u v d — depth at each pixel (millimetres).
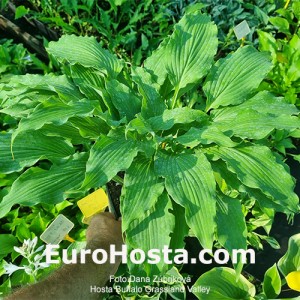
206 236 1352
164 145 1661
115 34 2846
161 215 1465
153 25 2869
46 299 1316
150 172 1496
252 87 1747
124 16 2947
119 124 1544
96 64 1789
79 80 1767
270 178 1479
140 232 1441
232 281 1823
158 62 1881
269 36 2445
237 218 1488
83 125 1674
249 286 1818
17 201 1478
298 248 1905
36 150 1626
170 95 1880
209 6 2783
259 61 1794
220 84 1784
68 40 1905
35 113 1489
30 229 1970
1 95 1852
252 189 1524
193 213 1374
